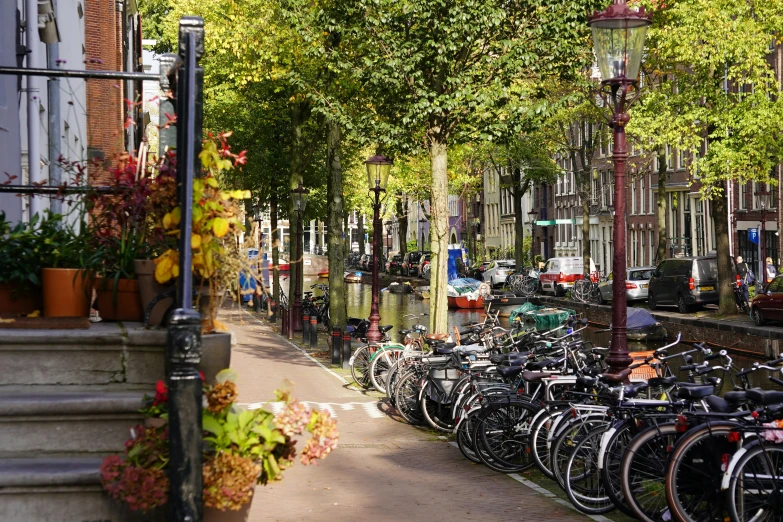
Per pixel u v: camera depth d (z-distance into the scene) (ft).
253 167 128.36
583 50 66.33
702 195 109.70
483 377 45.70
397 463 40.16
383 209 186.19
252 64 93.35
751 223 166.40
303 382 69.92
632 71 38.27
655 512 28.22
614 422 30.35
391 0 63.67
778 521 25.71
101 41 93.91
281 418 15.34
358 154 131.44
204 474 14.33
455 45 62.39
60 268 19.34
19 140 40.68
